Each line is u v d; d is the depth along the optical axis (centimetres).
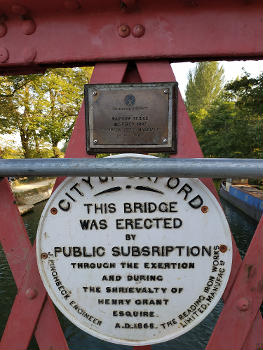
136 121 96
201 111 2736
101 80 96
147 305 102
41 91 1205
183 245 99
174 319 102
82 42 92
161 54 90
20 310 107
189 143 97
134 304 102
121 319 103
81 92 1286
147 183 98
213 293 99
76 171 85
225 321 102
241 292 100
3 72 108
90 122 98
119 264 101
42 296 106
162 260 100
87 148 99
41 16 92
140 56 91
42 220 101
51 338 108
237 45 87
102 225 100
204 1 85
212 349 103
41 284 106
